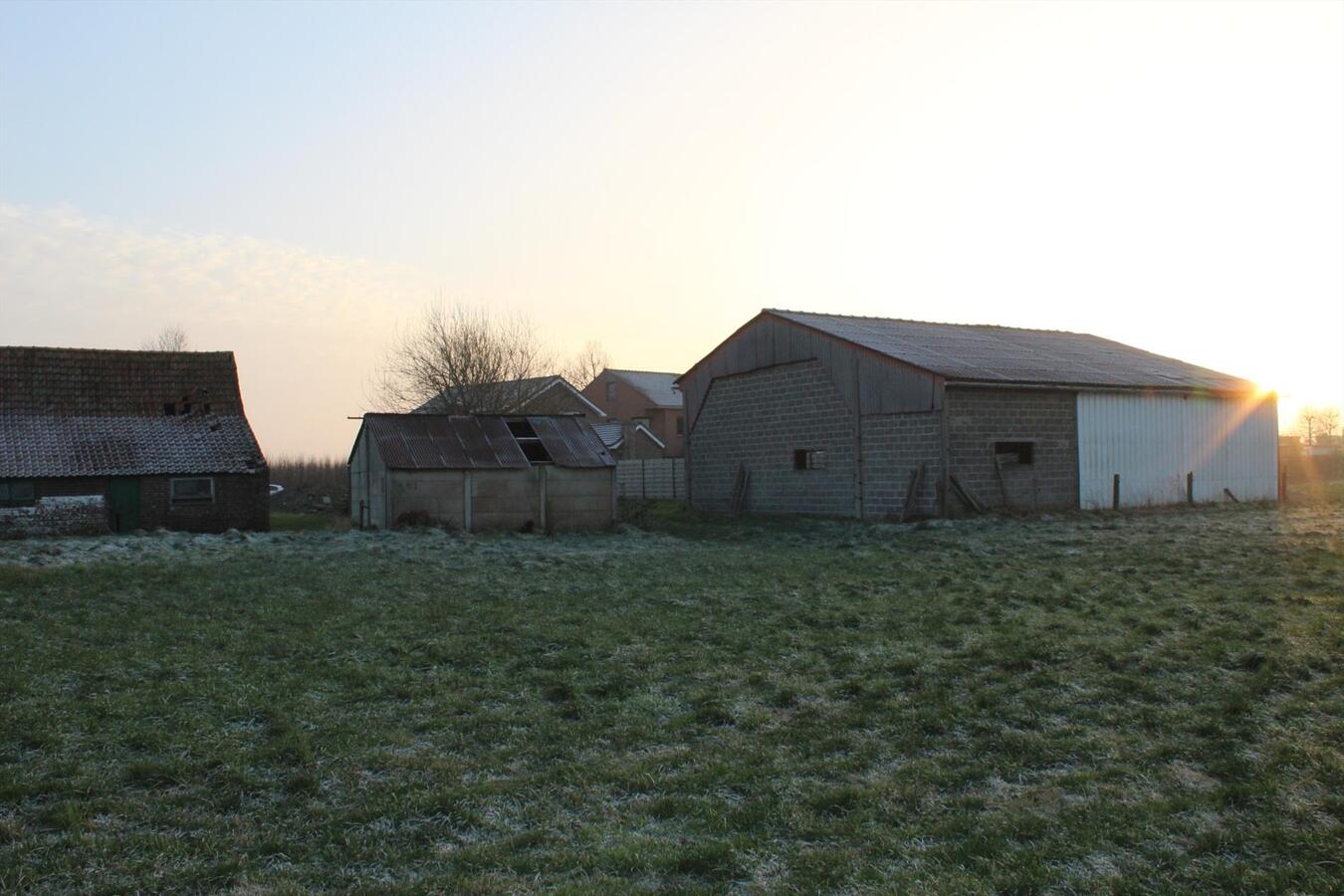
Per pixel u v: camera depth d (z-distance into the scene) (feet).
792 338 98.58
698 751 24.29
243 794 21.56
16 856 18.33
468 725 26.40
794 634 37.11
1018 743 23.93
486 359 159.94
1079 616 39.14
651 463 142.92
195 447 103.81
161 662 33.45
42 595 47.98
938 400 82.99
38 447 98.12
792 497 98.78
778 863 18.03
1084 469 92.12
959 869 17.60
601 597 46.83
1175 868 17.38
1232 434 105.70
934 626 37.65
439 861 18.28
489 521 87.71
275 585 51.16
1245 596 42.04
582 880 17.25
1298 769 21.85
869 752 23.85
